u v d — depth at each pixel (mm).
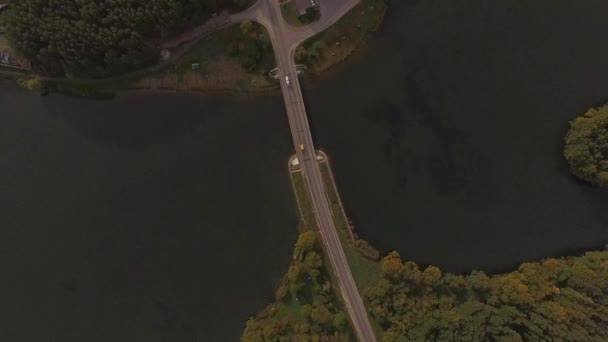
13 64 147375
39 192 149000
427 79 141625
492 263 137000
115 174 147500
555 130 138375
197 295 143500
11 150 149875
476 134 140125
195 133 146125
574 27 140250
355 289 138375
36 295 146500
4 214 149000
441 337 125062
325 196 140750
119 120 148000
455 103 140875
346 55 142625
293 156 142750
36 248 147625
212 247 143875
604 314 121875
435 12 142250
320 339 134875
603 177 129375
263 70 143125
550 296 126625
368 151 141500
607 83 137500
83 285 145875
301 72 142500
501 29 141500
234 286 142875
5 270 147875
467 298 132750
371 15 142125
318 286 136875
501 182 138875
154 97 146875
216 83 144625
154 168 146625
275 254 142125
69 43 133375
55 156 148875
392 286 131625
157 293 144125
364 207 140500
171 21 135000
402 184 140375
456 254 137750
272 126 143875
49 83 148125
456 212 139000
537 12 141125
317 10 141375
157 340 143125
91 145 148625
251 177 144125
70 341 144375
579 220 136500
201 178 145250
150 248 145125
